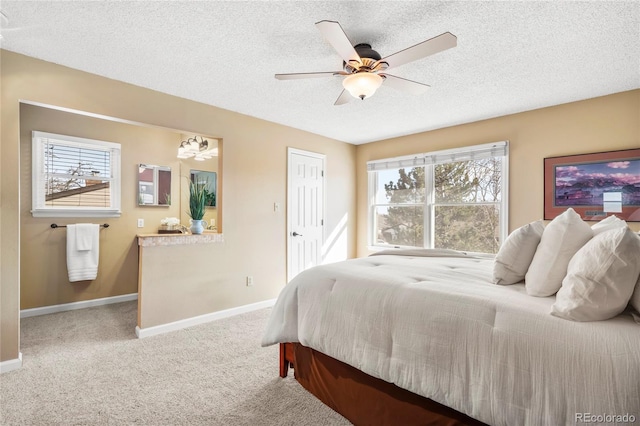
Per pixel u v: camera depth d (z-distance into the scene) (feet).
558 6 5.74
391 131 14.48
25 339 9.32
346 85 6.95
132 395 6.49
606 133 9.87
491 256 12.35
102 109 8.83
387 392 5.20
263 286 12.76
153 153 14.39
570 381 3.40
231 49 7.42
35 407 6.05
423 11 5.94
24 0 5.64
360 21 6.27
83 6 5.84
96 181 12.85
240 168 12.04
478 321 4.16
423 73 8.54
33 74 7.80
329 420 5.78
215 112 11.27
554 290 4.41
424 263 7.35
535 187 11.21
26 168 11.36
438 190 14.05
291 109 11.57
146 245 9.82
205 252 11.09
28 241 11.46
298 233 14.11
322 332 5.95
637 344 3.24
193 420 5.71
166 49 7.43
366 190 16.71
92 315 11.62
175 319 10.35
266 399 6.40
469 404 4.03
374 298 5.34
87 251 12.31
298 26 6.48
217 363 7.94
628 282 3.55
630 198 9.39
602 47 7.14
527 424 3.58
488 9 5.85
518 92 9.79
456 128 13.37
